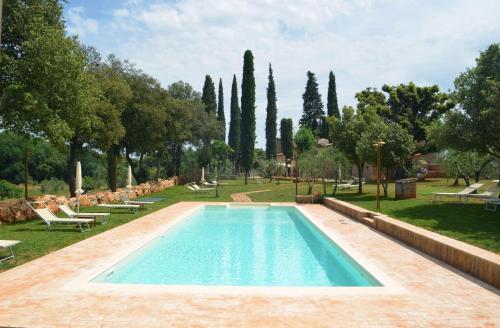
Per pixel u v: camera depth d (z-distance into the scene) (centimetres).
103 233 1218
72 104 1742
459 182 3319
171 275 874
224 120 7025
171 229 1387
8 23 1570
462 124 1622
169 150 4684
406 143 2080
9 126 1673
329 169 2642
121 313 543
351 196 2439
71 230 1284
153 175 5222
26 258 884
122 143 3259
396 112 3897
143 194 2945
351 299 609
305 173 2766
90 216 1384
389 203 1903
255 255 1080
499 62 1548
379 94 4119
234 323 510
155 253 1100
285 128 6144
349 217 1631
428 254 927
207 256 1066
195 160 6050
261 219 1811
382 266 815
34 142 1839
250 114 4525
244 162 4478
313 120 6656
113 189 3244
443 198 2009
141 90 3316
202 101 5544
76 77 1705
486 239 1007
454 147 1684
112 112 2477
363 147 2139
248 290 650
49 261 846
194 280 836
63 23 1823
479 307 572
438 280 712
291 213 2011
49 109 1603
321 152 2612
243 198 2677
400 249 988
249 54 4581
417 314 545
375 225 1320
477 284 686
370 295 629
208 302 591
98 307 566
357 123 2484
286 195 2819
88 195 2038
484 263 702
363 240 1113
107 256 895
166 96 3706
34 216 1560
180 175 4778
